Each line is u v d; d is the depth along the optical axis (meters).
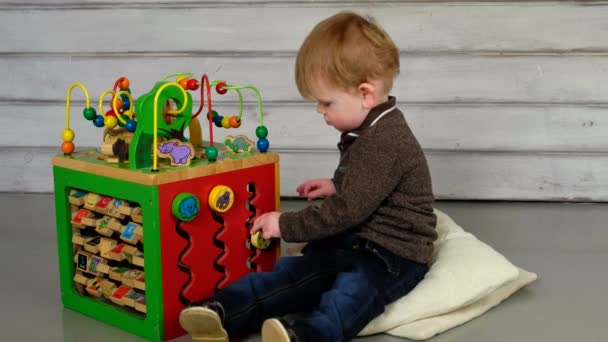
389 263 1.26
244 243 1.32
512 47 2.09
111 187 1.21
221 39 2.15
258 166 1.32
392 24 2.10
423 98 2.14
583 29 2.07
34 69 2.22
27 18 2.19
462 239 1.52
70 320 1.32
